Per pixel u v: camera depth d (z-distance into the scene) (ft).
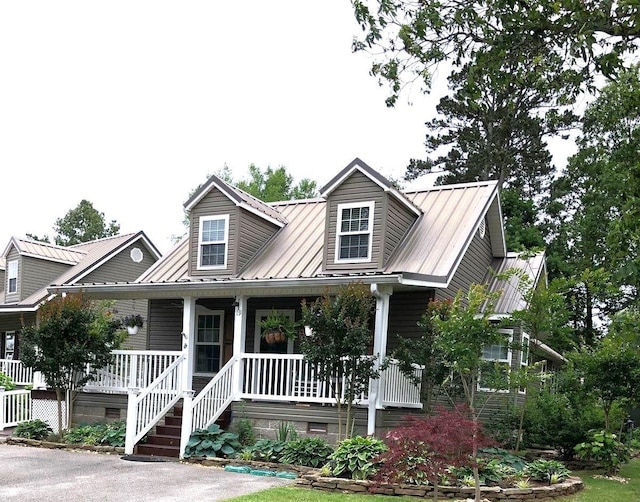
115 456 41.24
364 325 39.14
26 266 83.51
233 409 46.03
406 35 27.58
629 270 21.77
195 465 38.60
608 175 95.25
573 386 46.42
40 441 45.93
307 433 43.65
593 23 22.09
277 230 58.54
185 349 48.75
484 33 25.76
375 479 31.12
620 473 43.75
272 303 54.80
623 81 35.24
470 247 56.03
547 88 27.68
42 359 46.19
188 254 58.29
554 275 103.04
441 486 31.19
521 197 112.57
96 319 50.24
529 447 50.70
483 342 39.40
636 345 31.96
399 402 44.45
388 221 49.08
